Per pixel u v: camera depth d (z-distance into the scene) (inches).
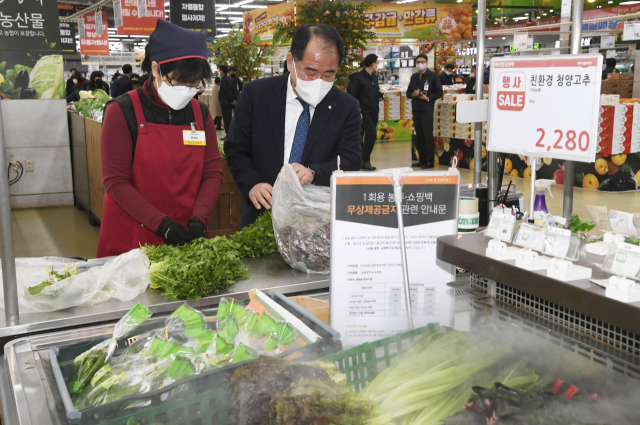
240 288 71.4
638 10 692.7
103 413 38.8
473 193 106.3
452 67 499.2
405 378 44.1
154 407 38.8
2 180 57.1
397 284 55.1
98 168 233.3
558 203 268.7
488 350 46.8
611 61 489.7
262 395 38.9
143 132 89.7
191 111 94.4
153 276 70.6
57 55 288.8
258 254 86.7
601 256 45.9
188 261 70.2
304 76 90.5
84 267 71.9
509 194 118.6
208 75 87.0
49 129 294.7
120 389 44.6
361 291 54.9
